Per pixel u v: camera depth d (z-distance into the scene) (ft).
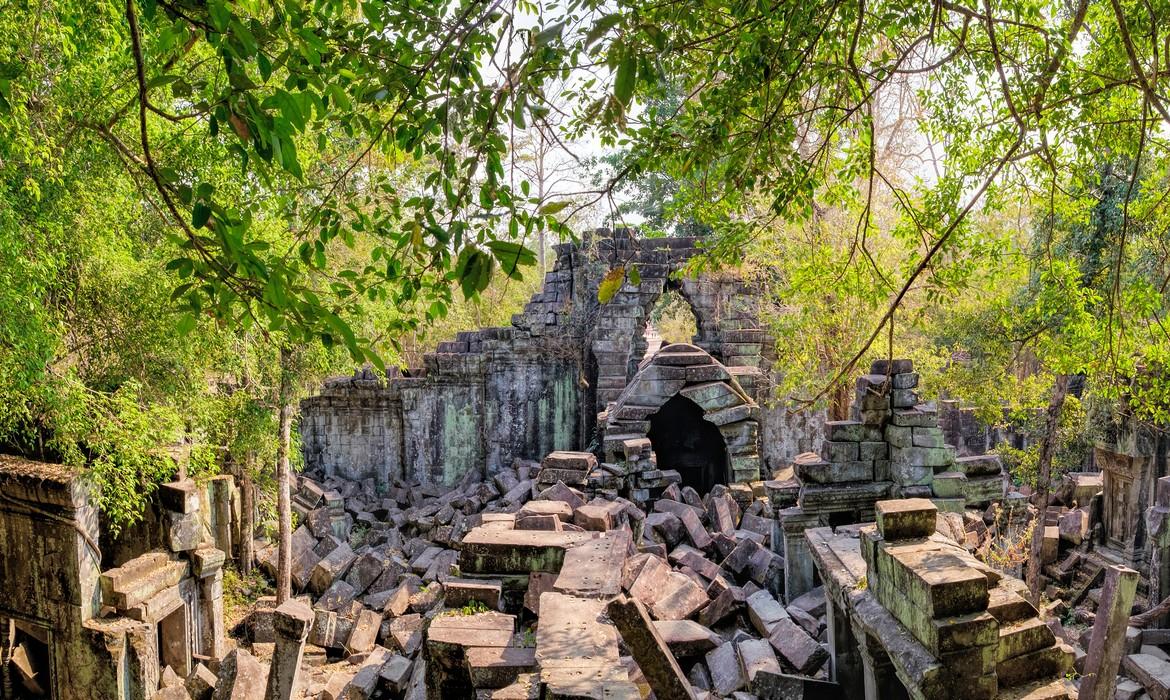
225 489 48.57
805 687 23.34
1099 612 20.90
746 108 20.97
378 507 68.08
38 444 36.55
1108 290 43.37
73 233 31.78
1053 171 21.52
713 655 25.52
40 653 36.76
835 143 30.76
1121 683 31.32
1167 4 22.47
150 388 36.88
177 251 34.24
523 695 18.49
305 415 76.13
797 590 34.99
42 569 34.09
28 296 27.73
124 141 30.58
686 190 25.55
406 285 12.96
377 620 43.98
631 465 49.47
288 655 22.06
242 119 9.62
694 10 16.81
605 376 74.90
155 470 35.78
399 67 12.76
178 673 38.14
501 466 76.43
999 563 35.37
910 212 26.58
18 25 25.29
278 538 52.54
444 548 57.67
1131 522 50.60
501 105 12.51
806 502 35.14
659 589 28.94
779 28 18.20
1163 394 37.52
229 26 9.27
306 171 35.55
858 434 36.24
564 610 20.72
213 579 40.57
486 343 76.07
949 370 56.59
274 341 42.11
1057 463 60.03
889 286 27.63
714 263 25.17
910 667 17.65
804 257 52.03
